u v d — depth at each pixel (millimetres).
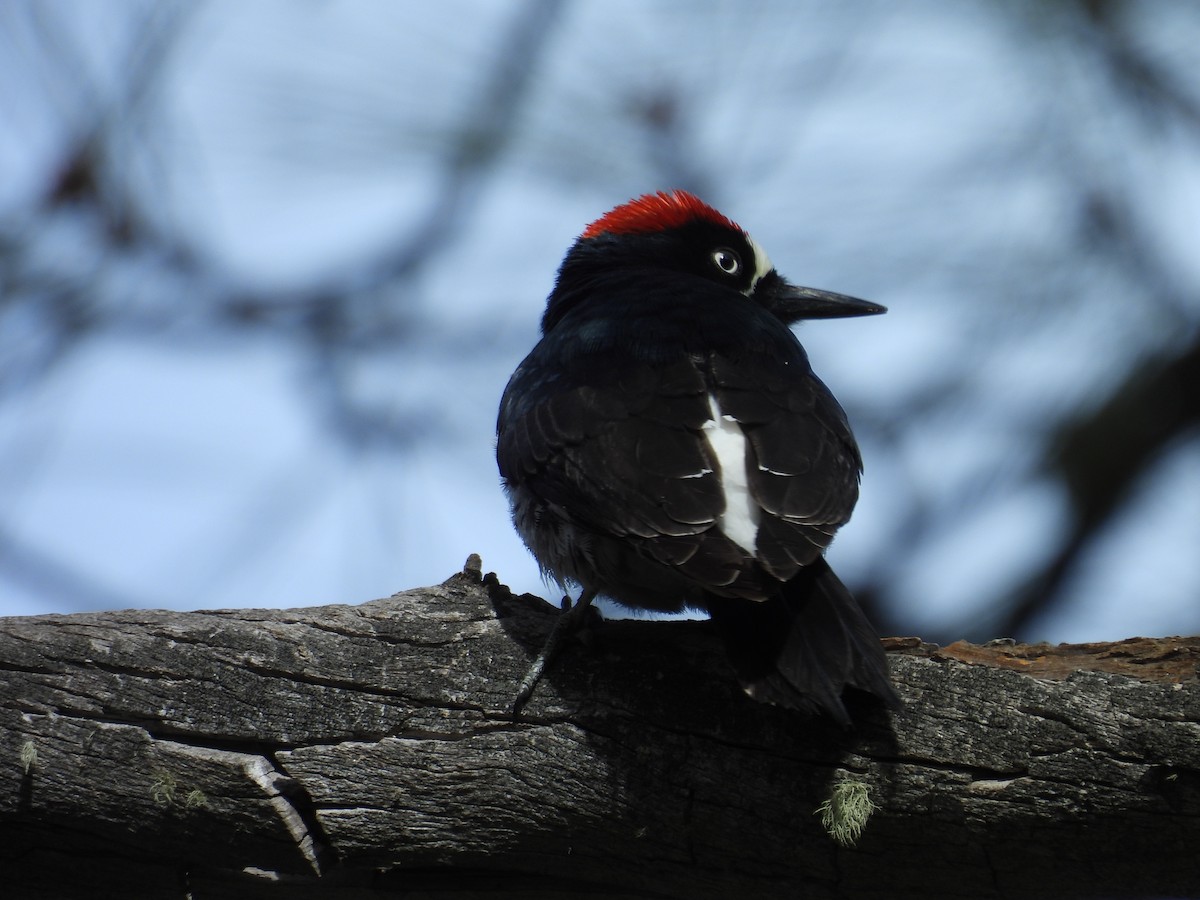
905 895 8156
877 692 7746
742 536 8367
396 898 8734
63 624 8695
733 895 8367
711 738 8172
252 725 8484
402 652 8570
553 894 8656
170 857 8695
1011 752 7781
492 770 8367
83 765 8500
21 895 8969
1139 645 8305
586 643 8500
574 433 9391
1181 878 7715
